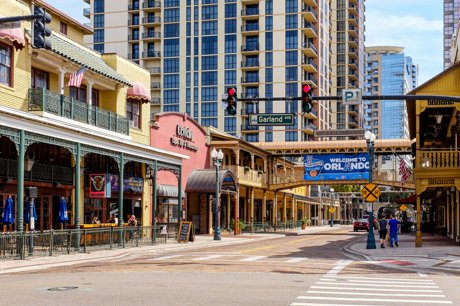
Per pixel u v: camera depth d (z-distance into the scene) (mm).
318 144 65125
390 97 20828
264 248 32250
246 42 108688
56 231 24984
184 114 48375
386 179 58281
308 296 11930
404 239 41562
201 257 24281
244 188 61969
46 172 29891
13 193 28016
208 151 54562
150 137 42031
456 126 35312
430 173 31047
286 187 64438
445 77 31422
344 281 14992
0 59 26656
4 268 19391
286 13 106312
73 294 12133
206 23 110375
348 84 146625
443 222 50781
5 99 26688
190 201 51281
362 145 62969
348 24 148000
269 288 13180
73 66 31734
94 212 34406
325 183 61594
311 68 107125
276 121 21828
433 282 15055
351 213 140375
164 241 35688
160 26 113000
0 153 27359
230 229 55531
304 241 41562
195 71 110250
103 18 114688
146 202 40750
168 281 14539
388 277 16344
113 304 10727
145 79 41969
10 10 27547
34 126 24078
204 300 11219
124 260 23109
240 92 107688
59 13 37281
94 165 34469
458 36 40000
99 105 36906
